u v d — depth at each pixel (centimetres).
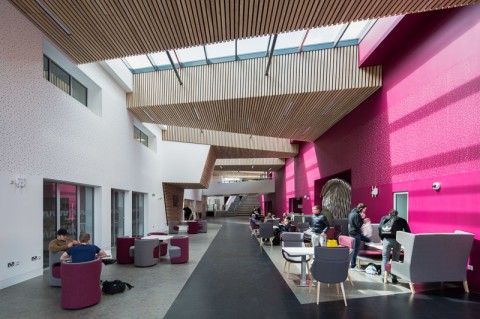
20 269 584
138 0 542
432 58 651
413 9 555
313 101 987
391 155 823
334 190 1599
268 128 1365
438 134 635
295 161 2064
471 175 545
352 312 438
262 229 1141
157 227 1599
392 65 812
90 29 639
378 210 895
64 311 441
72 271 449
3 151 552
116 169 1053
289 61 917
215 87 983
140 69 1097
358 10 566
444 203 615
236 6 562
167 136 1719
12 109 574
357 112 1045
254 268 737
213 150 1802
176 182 1709
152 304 473
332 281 470
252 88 944
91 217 929
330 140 1352
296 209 2166
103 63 919
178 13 584
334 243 567
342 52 888
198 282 604
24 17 605
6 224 554
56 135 709
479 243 525
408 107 742
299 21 608
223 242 1266
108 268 734
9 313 432
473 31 540
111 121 1008
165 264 785
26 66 611
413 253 522
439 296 509
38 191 641
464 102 562
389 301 485
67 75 848
